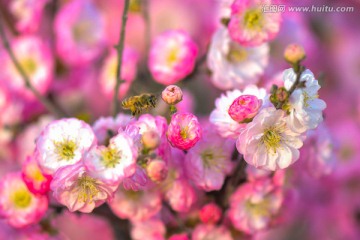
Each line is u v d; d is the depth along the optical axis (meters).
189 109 0.57
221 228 0.45
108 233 0.58
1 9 0.57
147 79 0.55
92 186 0.39
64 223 0.58
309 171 0.48
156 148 0.39
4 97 0.55
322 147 0.48
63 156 0.40
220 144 0.42
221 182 0.43
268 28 0.45
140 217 0.44
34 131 0.55
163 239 0.46
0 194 0.44
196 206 0.45
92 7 0.58
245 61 0.48
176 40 0.48
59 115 0.50
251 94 0.41
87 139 0.40
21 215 0.43
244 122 0.39
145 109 0.41
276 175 0.45
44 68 0.55
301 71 0.39
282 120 0.39
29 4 0.55
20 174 0.44
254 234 0.47
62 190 0.39
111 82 0.53
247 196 0.44
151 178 0.38
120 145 0.38
